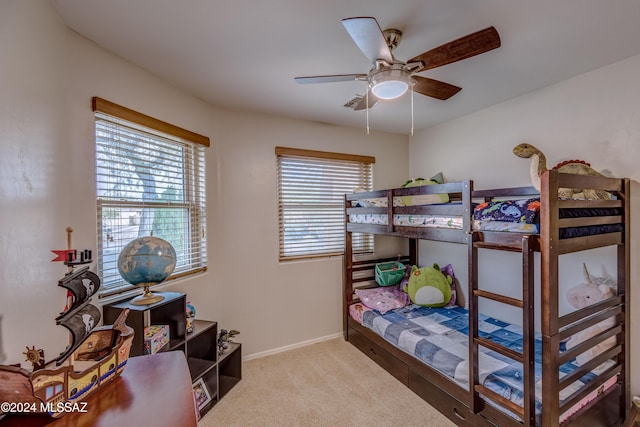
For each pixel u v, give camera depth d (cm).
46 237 132
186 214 248
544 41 174
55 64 145
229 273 283
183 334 196
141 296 183
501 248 164
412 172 383
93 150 173
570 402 155
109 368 99
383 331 269
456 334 245
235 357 253
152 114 213
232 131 286
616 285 199
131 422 81
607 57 193
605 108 205
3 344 101
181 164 245
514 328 257
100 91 177
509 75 219
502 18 153
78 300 97
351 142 350
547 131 238
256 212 298
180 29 162
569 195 188
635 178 192
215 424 202
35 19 128
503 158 273
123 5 142
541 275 148
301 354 302
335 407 218
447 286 311
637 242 192
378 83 161
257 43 176
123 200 196
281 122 311
